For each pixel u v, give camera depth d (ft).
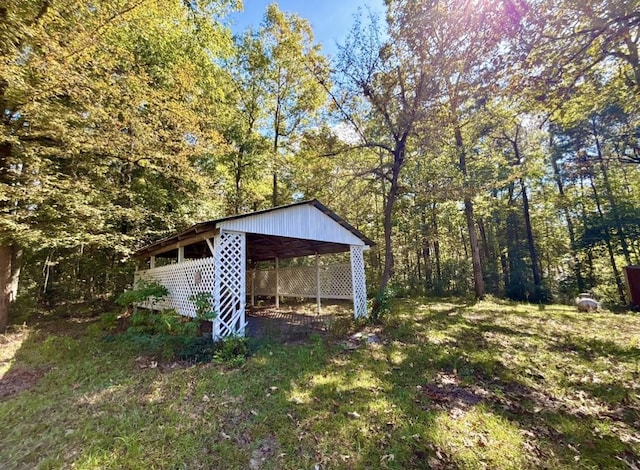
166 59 31.60
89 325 24.77
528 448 8.04
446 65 19.11
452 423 9.25
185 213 36.37
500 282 51.19
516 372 13.51
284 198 51.44
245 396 11.07
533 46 13.47
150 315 20.01
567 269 56.29
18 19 15.78
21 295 32.48
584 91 17.84
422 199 36.63
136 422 9.33
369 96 28.07
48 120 19.26
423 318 26.40
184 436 8.59
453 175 35.55
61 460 7.57
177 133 27.22
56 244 21.71
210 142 29.94
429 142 28.17
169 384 12.16
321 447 8.14
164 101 26.89
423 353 16.26
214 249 19.12
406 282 53.47
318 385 12.05
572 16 12.41
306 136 32.37
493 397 11.18
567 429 8.93
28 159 20.57
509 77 14.88
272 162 43.91
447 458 7.67
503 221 59.16
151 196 33.58
